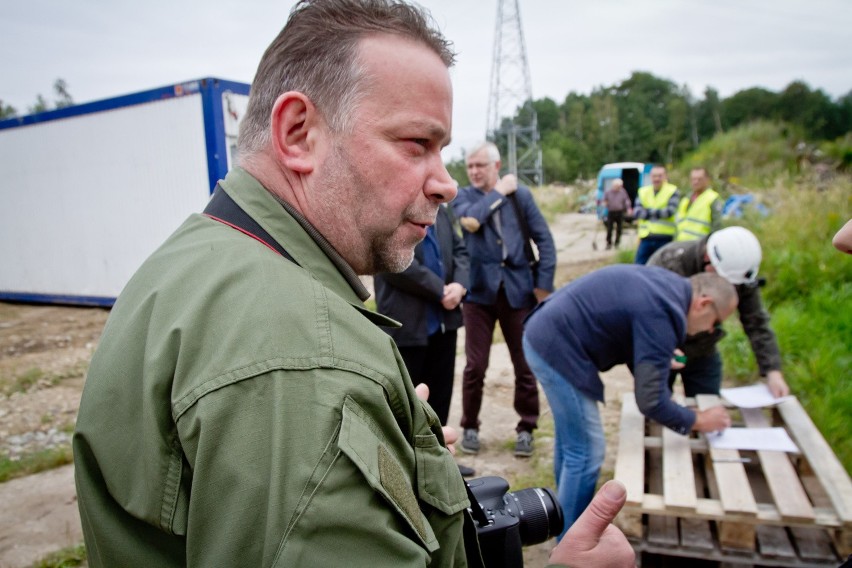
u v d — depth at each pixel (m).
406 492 0.70
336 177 0.85
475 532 0.94
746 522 2.05
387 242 0.89
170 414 0.68
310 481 0.62
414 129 0.85
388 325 0.89
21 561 2.76
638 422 2.77
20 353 6.26
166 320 0.72
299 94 0.84
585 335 2.37
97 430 0.73
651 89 79.69
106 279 7.99
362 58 0.83
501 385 4.91
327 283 0.85
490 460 3.63
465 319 3.73
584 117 74.44
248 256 0.77
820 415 3.46
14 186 8.52
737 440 2.46
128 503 0.71
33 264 8.58
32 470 3.67
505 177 3.69
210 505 0.63
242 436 0.64
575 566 1.00
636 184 19.89
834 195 9.55
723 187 15.91
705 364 3.24
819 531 2.16
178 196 7.13
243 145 0.92
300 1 0.88
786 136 20.86
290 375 0.66
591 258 11.30
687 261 3.17
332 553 0.62
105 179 7.70
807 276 6.52
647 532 2.23
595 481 2.48
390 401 0.74
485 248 3.59
